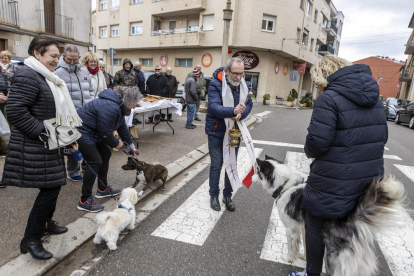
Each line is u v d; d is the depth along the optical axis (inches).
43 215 90.1
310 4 1002.1
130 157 150.3
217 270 97.7
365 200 67.6
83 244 108.0
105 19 1098.7
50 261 93.8
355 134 67.3
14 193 136.3
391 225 67.4
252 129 385.7
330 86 70.8
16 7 468.8
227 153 135.6
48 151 85.8
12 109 77.9
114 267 97.0
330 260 73.3
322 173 70.9
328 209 70.2
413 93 1015.6
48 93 84.3
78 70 149.3
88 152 121.8
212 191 144.3
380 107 72.3
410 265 103.8
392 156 276.8
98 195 143.7
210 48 862.5
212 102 126.9
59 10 546.0
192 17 911.7
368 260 71.0
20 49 487.2
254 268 99.5
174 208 143.9
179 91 533.0
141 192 151.7
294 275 93.2
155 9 922.7
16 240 101.1
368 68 69.7
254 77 877.8
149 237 116.3
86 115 119.6
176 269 97.3
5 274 85.1
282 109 762.2
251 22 780.6
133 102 124.9
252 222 132.0
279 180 95.1
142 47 988.6
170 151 236.8
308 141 70.5
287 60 989.8
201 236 118.3
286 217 91.7
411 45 1013.2
